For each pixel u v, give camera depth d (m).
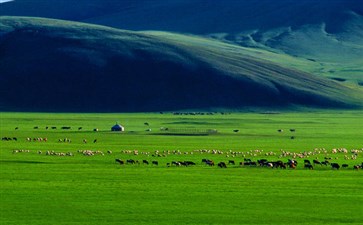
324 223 143.12
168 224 141.38
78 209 153.50
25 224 140.38
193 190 177.88
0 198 164.75
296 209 155.50
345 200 165.62
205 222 143.25
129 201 162.62
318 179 198.38
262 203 161.62
